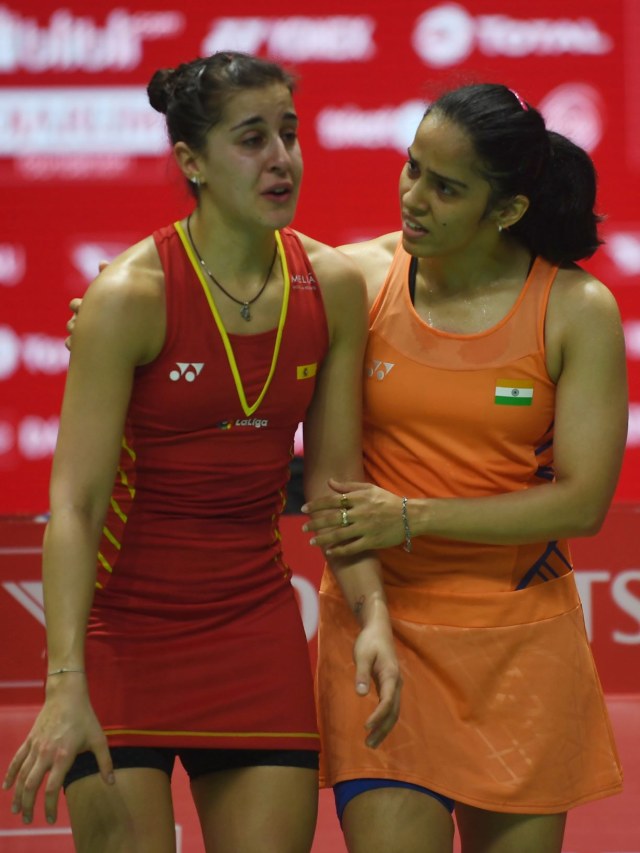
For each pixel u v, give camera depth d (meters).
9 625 18.38
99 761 9.05
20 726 17.58
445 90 10.70
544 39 23.39
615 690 18.56
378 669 9.77
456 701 10.41
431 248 10.11
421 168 9.93
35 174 23.53
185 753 10.15
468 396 10.23
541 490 10.14
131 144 23.52
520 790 10.23
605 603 18.55
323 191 23.64
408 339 10.41
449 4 23.33
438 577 10.49
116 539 9.83
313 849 14.40
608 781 10.61
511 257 10.50
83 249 23.70
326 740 10.51
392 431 10.46
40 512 23.98
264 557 10.05
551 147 10.27
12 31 23.20
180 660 9.78
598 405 10.14
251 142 9.36
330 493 10.27
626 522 18.53
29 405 23.94
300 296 9.84
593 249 10.48
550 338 10.20
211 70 9.38
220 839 9.80
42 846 14.30
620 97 23.44
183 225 9.73
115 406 9.43
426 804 10.20
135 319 9.40
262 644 9.95
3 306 23.78
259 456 9.87
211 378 9.58
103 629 9.81
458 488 10.36
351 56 23.42
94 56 23.33
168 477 9.73
